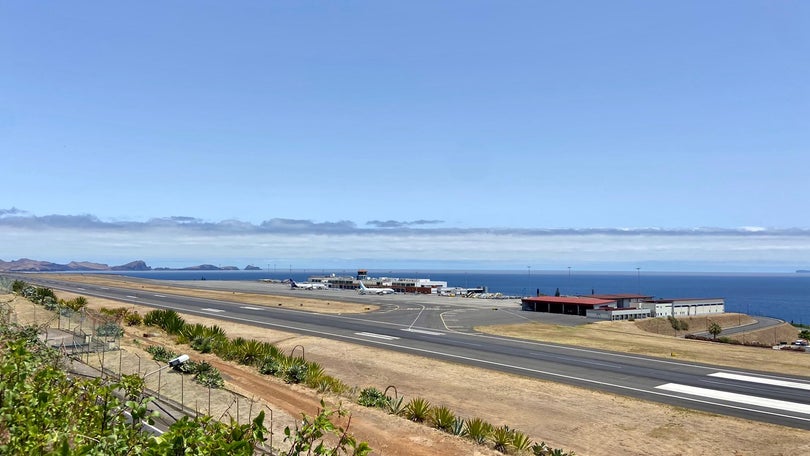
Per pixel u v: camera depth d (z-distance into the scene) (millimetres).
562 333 65375
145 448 6398
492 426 27750
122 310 61938
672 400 33594
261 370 36219
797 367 45000
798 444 25859
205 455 5875
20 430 6543
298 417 25250
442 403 32094
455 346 52438
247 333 56188
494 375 39781
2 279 72812
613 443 25875
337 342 52406
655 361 46594
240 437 6195
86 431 6980
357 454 6891
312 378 33844
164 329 52812
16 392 7098
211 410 24422
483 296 145375
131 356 33781
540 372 41219
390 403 29906
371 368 41219
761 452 24891
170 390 27047
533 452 24203
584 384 37594
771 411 31312
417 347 51125
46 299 59594
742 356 50531
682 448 25281
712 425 28641
